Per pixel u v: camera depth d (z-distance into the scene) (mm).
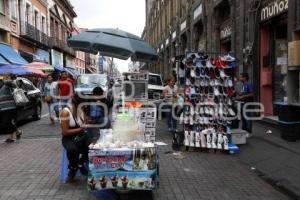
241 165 8539
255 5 14539
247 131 11375
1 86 12539
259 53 14469
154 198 6141
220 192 6555
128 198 6102
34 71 23328
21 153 9578
